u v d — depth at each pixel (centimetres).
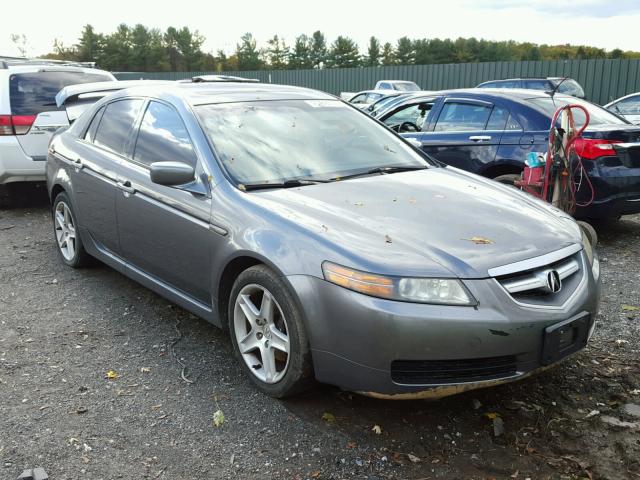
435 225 308
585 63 2309
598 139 591
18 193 814
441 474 263
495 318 266
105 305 455
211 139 373
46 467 265
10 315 436
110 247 461
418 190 360
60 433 290
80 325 419
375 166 405
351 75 3117
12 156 738
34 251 599
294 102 441
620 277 522
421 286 266
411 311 263
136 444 283
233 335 340
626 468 267
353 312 270
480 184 391
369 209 324
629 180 592
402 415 307
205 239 346
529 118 647
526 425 299
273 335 313
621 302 462
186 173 350
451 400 320
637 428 296
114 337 400
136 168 417
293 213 315
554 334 277
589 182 592
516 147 648
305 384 304
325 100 462
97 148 473
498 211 334
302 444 283
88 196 471
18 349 381
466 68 2658
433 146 712
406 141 458
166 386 336
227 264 331
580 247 315
